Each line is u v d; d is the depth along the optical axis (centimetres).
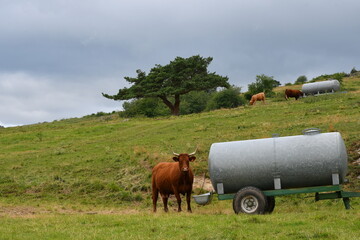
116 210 1998
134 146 3456
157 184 1716
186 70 7250
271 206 1528
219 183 1445
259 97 5797
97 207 2114
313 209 1602
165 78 7419
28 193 2470
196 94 8662
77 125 6056
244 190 1396
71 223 1345
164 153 2978
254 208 1384
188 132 3850
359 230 1023
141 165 2759
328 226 1078
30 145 4122
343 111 3856
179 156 1583
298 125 3350
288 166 1386
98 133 4706
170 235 1071
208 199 1515
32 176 2775
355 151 2373
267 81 7925
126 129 4781
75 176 2716
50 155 3394
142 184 2428
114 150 3338
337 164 1362
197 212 1628
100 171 2759
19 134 5012
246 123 3912
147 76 7462
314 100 4991
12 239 1096
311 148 1384
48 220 1431
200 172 2455
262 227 1110
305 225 1106
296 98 5703
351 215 1220
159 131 4156
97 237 1079
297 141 1407
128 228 1194
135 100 9200
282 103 5231
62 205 2172
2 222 1443
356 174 2086
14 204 2198
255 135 3225
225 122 4162
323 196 1415
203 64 7531
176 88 7194
